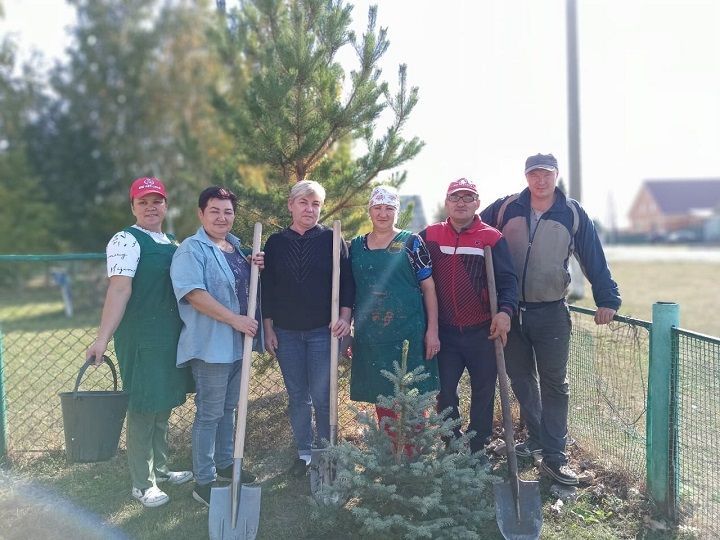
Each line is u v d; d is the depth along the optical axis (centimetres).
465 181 353
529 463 406
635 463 370
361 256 356
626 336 418
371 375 356
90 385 566
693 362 343
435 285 362
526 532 313
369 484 297
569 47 1162
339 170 491
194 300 327
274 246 366
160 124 2016
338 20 465
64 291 1257
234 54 725
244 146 511
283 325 365
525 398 405
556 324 371
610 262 2766
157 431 380
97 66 2134
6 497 362
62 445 439
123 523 337
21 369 659
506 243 359
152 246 337
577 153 1170
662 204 7531
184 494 371
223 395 345
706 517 334
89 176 2205
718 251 3791
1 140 2220
